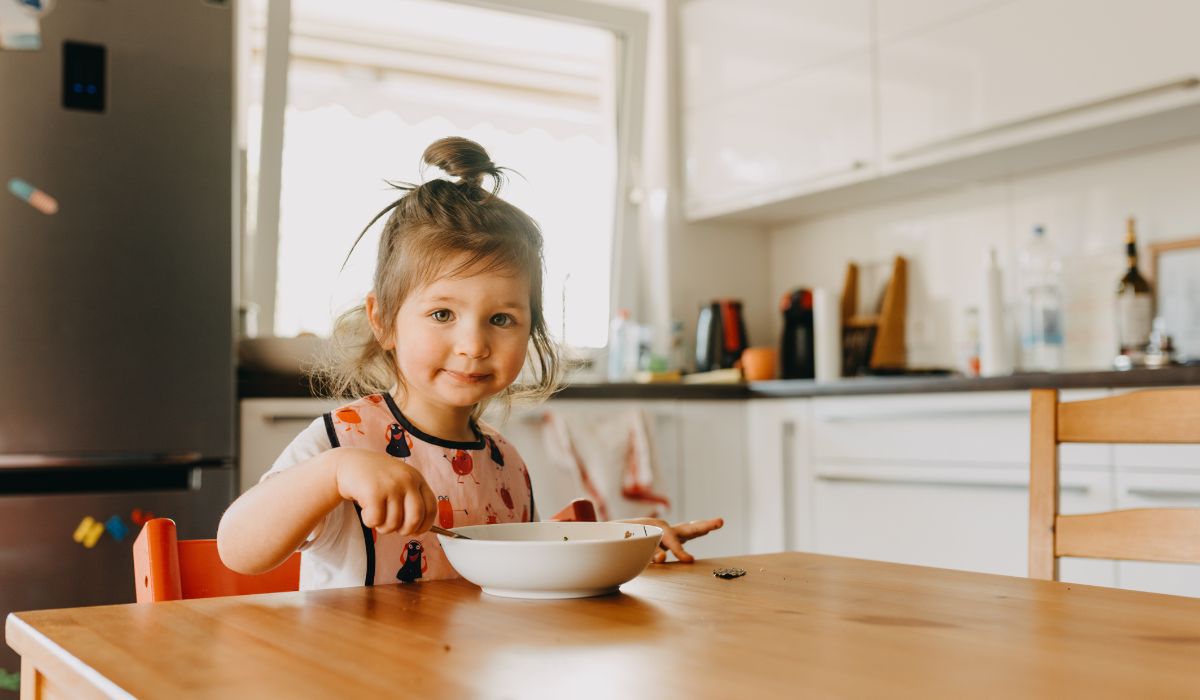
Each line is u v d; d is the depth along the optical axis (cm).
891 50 275
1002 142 250
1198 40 210
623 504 262
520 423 258
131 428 218
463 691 48
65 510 211
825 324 305
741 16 324
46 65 217
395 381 116
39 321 213
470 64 328
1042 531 116
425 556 102
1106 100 225
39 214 215
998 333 269
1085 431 119
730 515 288
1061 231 273
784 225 358
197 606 72
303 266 300
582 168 350
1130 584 197
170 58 227
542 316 124
